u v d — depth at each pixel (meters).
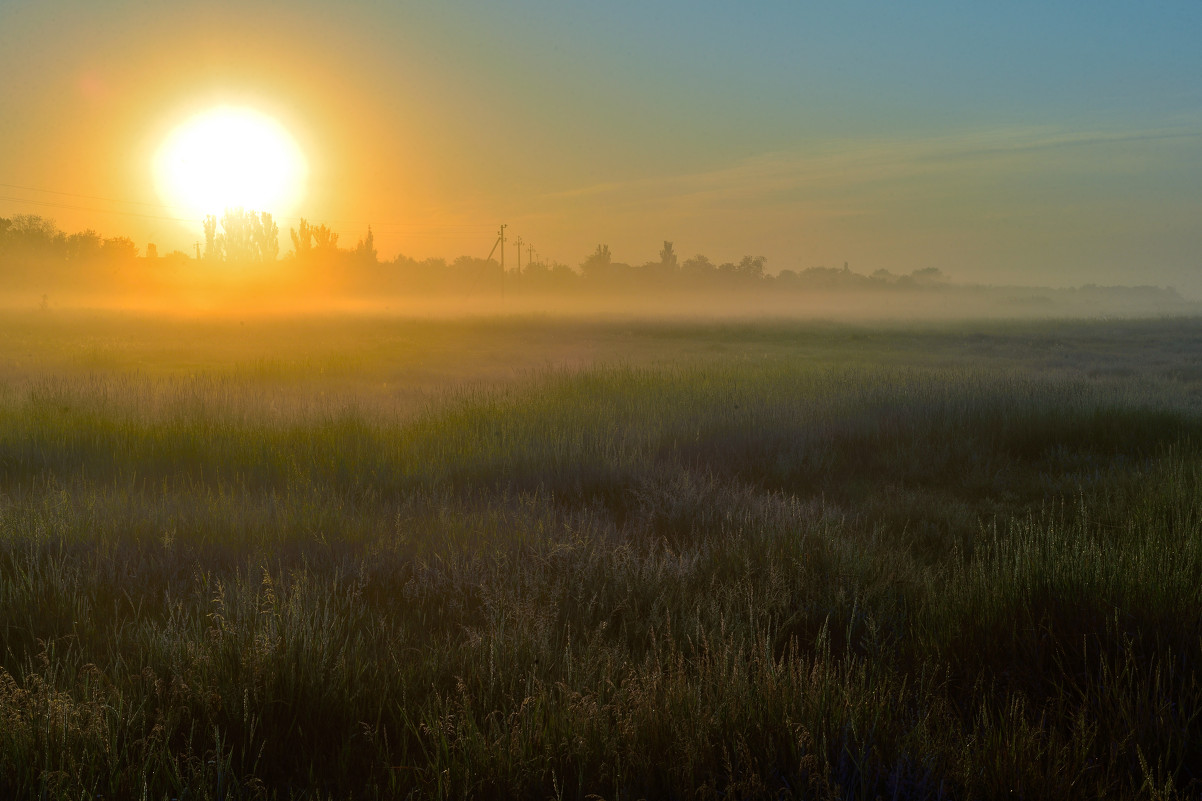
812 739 2.98
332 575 5.39
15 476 8.29
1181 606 4.04
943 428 11.10
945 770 2.90
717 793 2.79
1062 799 2.76
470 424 10.91
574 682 3.61
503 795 2.86
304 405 12.59
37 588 4.86
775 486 8.98
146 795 2.70
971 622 4.23
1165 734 3.09
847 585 5.15
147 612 4.70
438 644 4.26
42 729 3.04
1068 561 4.60
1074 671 3.76
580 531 6.29
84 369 20.48
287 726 3.35
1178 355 28.89
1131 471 8.84
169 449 9.41
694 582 5.34
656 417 11.50
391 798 2.83
